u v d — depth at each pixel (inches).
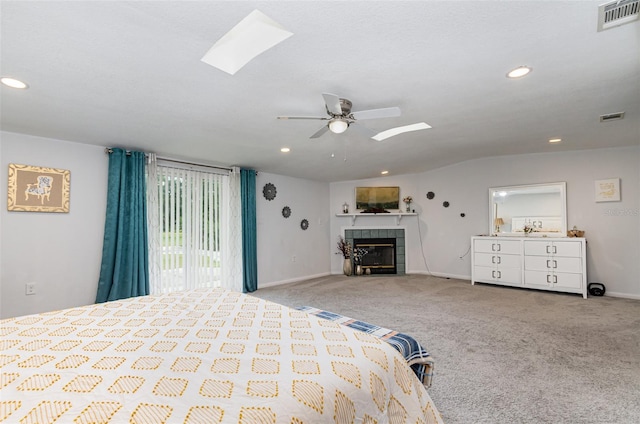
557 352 107.3
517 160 217.0
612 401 78.3
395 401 49.5
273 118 118.5
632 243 181.0
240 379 41.8
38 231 135.9
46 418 33.7
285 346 53.3
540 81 93.3
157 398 37.3
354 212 280.2
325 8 58.7
